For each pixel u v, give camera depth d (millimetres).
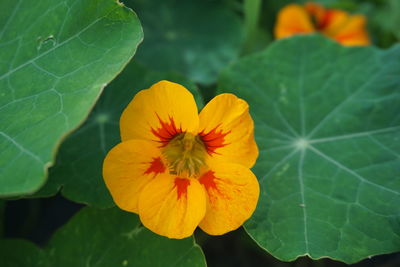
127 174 324
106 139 371
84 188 352
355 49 401
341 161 368
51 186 352
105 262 350
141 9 480
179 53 463
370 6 521
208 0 493
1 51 352
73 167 358
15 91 338
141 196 323
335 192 356
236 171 328
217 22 481
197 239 422
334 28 480
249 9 438
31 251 358
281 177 362
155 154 329
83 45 337
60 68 335
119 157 322
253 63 398
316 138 379
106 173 321
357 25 478
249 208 326
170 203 326
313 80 395
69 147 365
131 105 324
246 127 327
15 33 354
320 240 341
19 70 344
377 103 385
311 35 405
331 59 400
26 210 437
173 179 330
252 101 389
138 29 333
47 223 441
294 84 395
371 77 393
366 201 352
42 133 313
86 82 324
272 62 399
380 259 438
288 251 339
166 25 480
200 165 341
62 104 321
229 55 465
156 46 466
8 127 324
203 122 329
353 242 341
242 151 331
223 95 323
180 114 327
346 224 345
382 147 371
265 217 347
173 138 337
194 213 324
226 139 331
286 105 389
